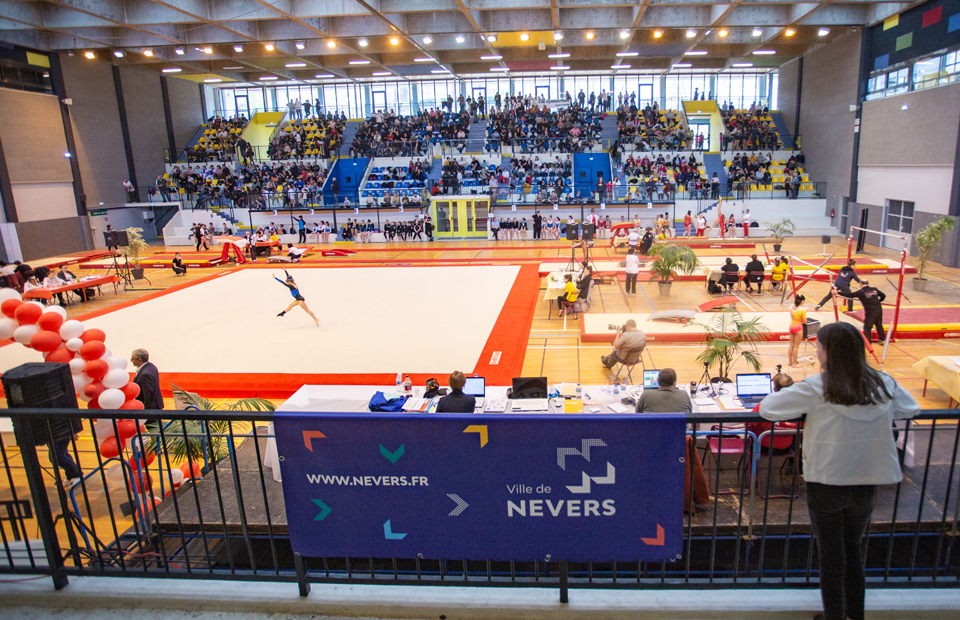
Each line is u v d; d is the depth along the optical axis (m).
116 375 6.73
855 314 13.14
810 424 2.76
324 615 3.25
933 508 4.95
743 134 35.62
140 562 4.98
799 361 10.95
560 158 35.97
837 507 2.75
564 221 32.91
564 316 14.68
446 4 21.14
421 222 32.59
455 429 2.83
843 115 29.28
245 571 3.48
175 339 13.69
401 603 3.19
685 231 29.58
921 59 23.30
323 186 36.22
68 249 31.61
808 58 33.12
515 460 2.85
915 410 2.76
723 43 31.39
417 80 43.28
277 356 12.22
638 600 3.13
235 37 26.58
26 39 28.20
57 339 6.94
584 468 2.83
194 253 29.11
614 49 32.72
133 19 23.16
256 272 23.12
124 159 35.75
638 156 35.62
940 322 12.56
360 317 15.24
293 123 40.94
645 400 5.23
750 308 14.82
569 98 40.22
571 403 7.15
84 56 32.12
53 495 6.28
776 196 31.86
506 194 33.44
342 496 3.01
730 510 5.11
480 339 12.88
